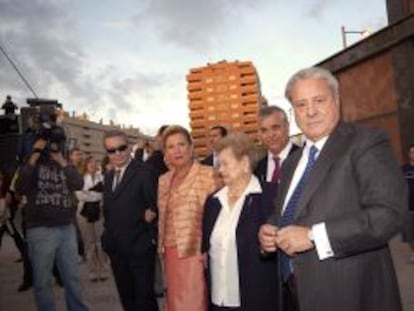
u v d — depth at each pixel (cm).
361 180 257
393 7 1859
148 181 541
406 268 879
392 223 245
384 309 261
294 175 306
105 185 566
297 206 277
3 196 939
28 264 908
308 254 267
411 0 1794
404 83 1694
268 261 360
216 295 380
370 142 262
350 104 1970
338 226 252
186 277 445
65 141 614
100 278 938
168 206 476
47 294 570
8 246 1600
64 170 593
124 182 543
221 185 433
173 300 447
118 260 551
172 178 491
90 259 1006
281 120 534
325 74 285
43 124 592
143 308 533
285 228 265
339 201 262
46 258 570
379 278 262
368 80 1873
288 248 262
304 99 281
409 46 1667
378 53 1806
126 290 556
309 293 265
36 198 572
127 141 565
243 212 372
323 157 273
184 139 486
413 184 903
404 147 1705
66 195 593
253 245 363
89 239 957
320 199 267
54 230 575
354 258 259
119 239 539
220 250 379
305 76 284
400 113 1709
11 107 1501
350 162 264
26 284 916
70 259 589
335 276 259
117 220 541
